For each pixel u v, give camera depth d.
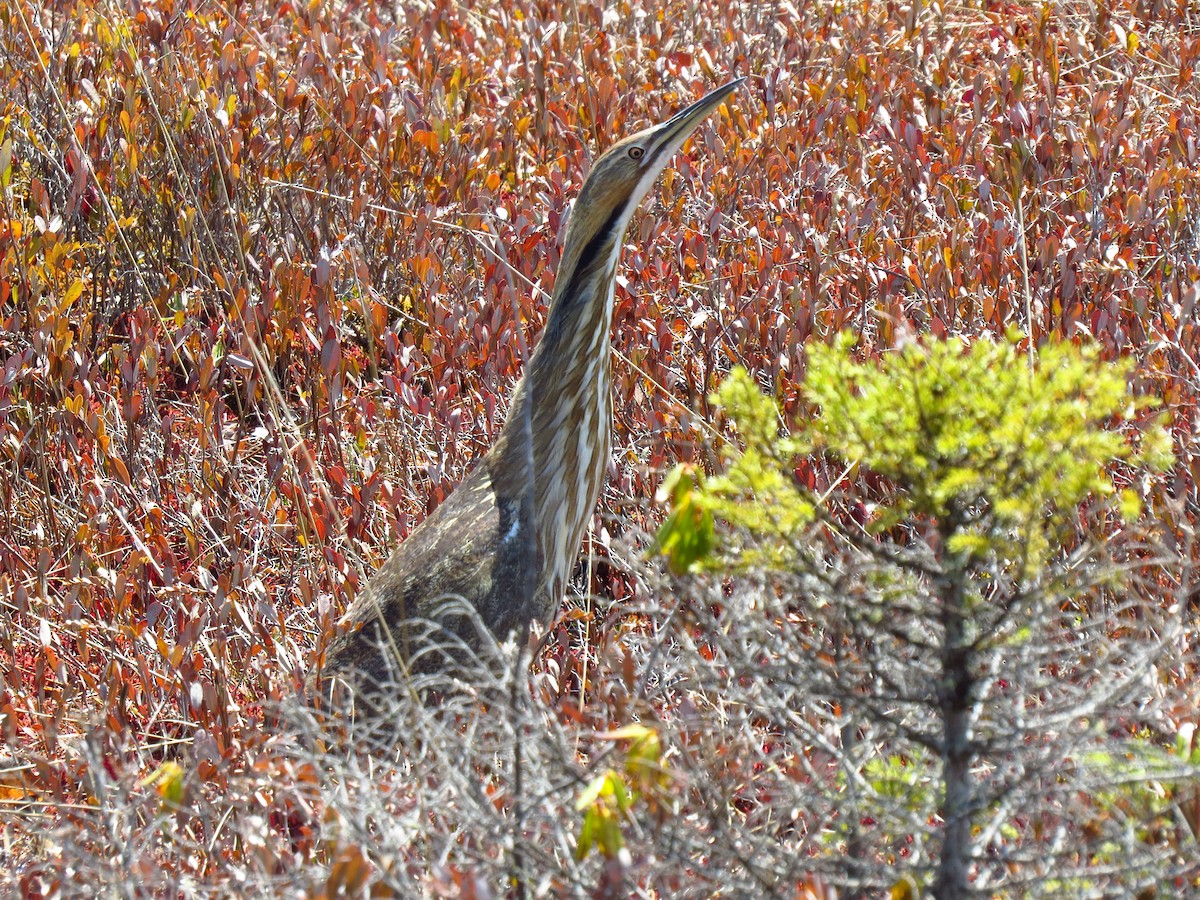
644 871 4.97
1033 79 14.91
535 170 13.03
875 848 5.55
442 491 9.44
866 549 5.02
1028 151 12.50
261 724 7.42
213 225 11.97
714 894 5.41
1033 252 11.49
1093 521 7.66
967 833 4.80
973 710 5.18
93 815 6.80
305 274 11.45
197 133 12.42
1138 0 16.41
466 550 7.98
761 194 12.51
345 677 7.54
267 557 9.48
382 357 11.62
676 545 4.71
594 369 8.45
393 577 8.03
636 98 14.46
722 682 5.40
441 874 4.73
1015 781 4.73
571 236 8.50
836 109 13.99
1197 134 13.42
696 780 5.35
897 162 12.70
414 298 11.38
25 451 10.20
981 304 10.25
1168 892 4.85
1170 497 8.33
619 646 7.51
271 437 10.05
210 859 6.38
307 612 8.50
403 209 12.38
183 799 6.55
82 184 11.46
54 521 9.53
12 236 11.01
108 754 7.07
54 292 11.06
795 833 5.95
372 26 15.69
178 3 15.05
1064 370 4.43
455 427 9.59
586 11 16.61
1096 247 11.12
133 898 5.33
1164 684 6.33
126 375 9.98
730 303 10.83
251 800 6.44
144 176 12.27
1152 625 6.76
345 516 9.35
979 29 16.59
